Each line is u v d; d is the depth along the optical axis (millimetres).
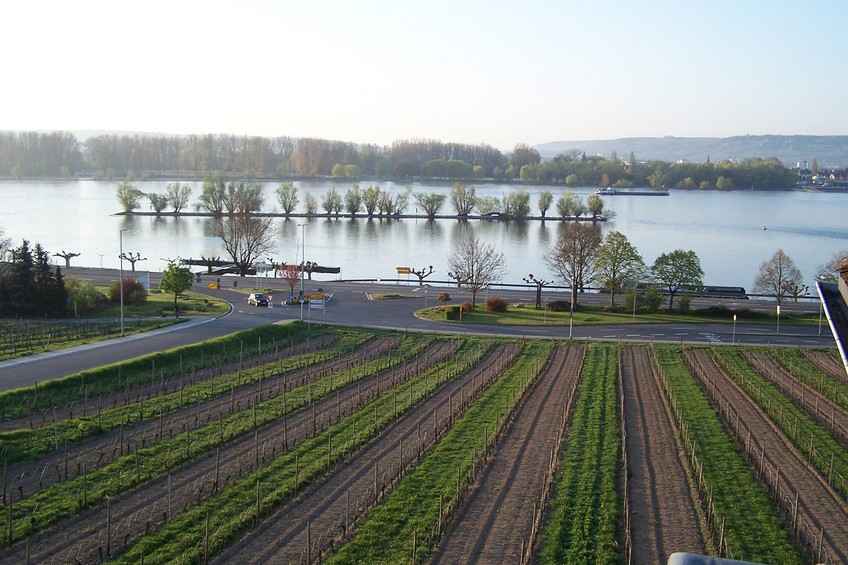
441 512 34719
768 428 51125
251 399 53938
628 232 197250
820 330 83062
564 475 41219
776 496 39406
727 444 47125
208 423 47875
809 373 66000
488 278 105125
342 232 186500
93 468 39750
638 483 40844
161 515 34719
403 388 58188
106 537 32438
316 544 32656
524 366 66688
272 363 65188
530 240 175750
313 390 56875
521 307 95688
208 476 39500
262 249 137250
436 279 126438
